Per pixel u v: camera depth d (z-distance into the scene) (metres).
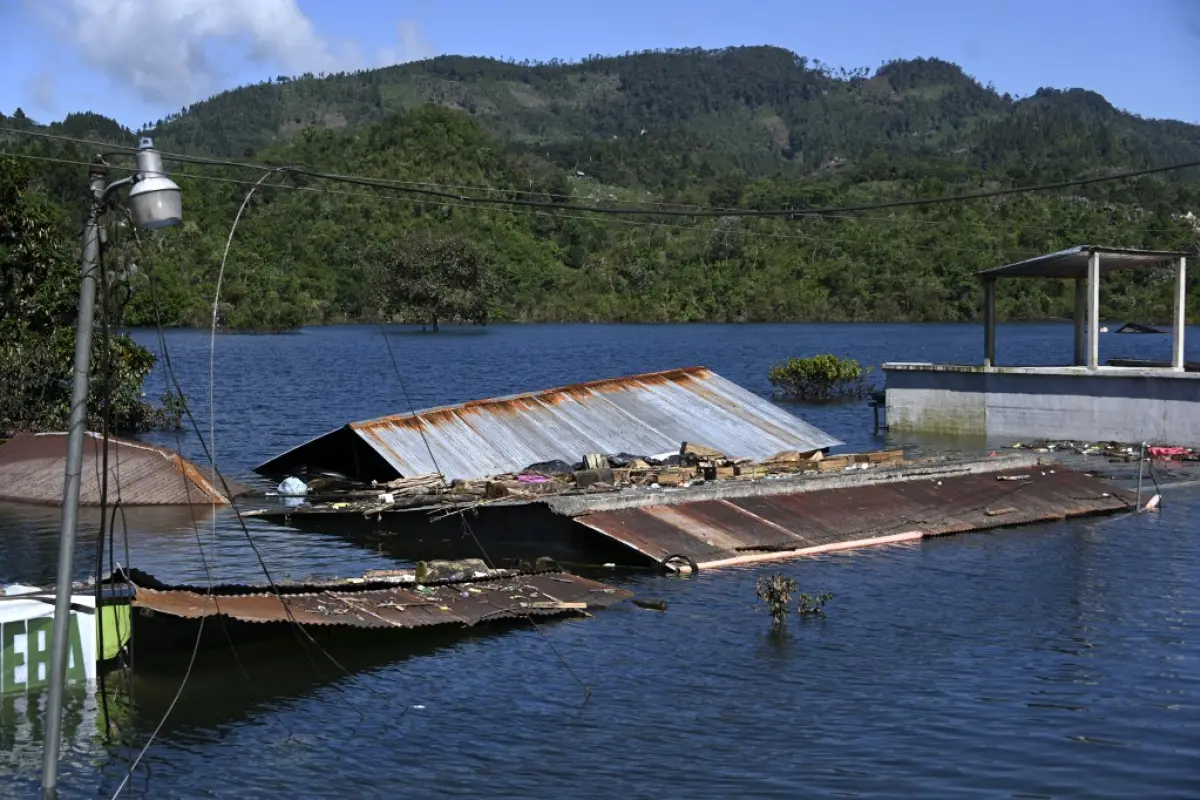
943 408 41.34
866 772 13.00
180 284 124.00
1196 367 43.09
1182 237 131.38
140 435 40.06
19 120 143.38
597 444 29.69
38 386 36.19
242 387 59.41
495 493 24.75
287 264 142.25
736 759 13.36
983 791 12.53
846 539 23.61
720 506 24.09
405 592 18.47
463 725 14.38
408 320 137.25
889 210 151.38
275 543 23.89
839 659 16.59
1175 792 12.49
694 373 35.34
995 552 23.11
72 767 13.24
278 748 13.75
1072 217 142.88
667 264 157.25
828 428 43.78
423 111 191.50
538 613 18.36
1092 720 14.39
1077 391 38.06
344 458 30.25
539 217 168.00
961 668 16.22
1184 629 17.97
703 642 17.33
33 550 23.17
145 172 11.36
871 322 139.75
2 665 15.16
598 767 13.18
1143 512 27.34
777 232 153.25
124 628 16.11
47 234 37.44
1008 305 135.25
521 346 99.38
